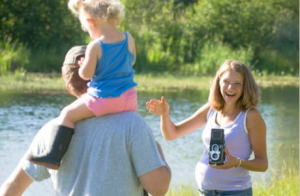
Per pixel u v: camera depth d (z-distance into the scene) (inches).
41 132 175.2
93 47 174.6
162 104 222.4
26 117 686.5
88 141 171.8
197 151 547.8
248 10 1370.6
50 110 736.3
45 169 175.3
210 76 1174.3
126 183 170.4
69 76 183.6
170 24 1323.8
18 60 1133.7
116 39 177.0
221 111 221.8
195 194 364.2
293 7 1441.9
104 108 172.7
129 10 1357.0
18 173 176.9
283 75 1256.8
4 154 512.1
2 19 1257.4
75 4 181.0
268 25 1375.5
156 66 1219.9
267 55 1325.0
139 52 1229.7
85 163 171.3
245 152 216.4
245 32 1360.7
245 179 217.8
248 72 218.4
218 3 1363.2
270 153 538.6
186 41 1304.1
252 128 215.5
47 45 1256.2
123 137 170.6
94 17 177.2
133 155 170.6
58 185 174.4
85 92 183.3
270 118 737.0
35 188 409.1
